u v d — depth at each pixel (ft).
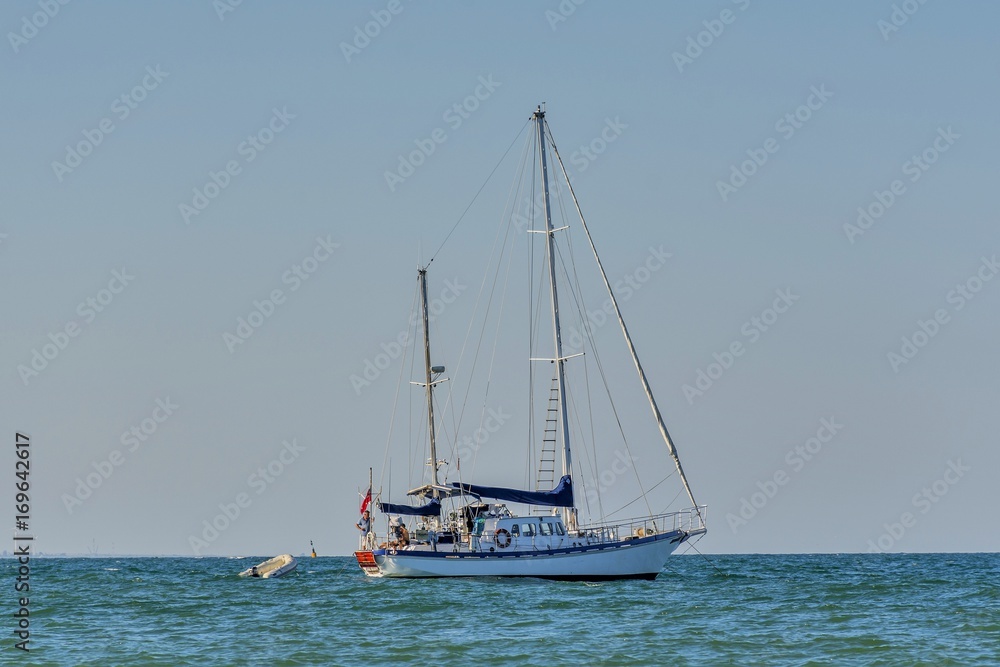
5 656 282.15
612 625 325.83
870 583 511.81
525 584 442.91
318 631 321.52
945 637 301.84
